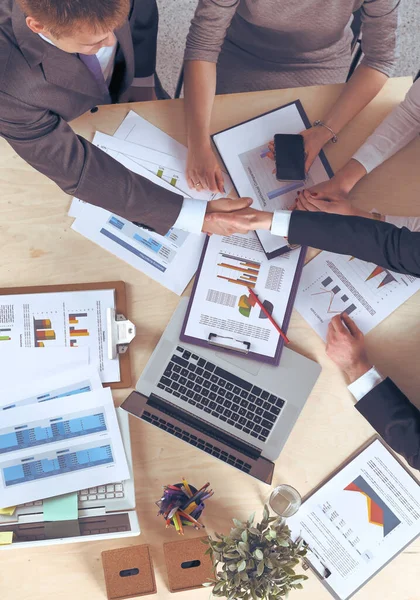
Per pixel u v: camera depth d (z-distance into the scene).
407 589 1.29
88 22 0.90
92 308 1.34
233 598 1.12
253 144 1.41
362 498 1.31
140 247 1.37
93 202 1.25
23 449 1.28
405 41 2.22
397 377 1.35
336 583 1.29
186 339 1.33
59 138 1.17
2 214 1.37
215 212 1.30
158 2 2.19
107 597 1.24
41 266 1.36
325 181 1.39
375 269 1.37
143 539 1.28
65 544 1.27
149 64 1.69
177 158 1.41
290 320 1.36
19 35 1.04
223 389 1.31
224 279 1.35
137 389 1.31
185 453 1.31
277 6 1.51
